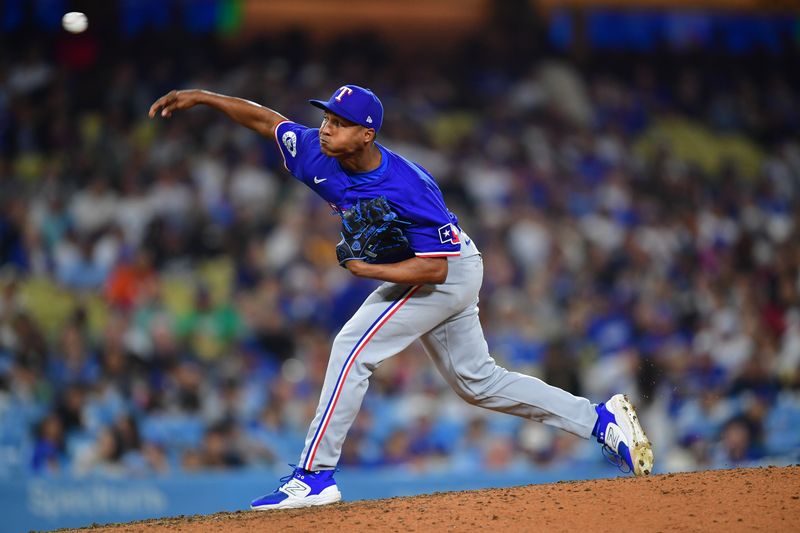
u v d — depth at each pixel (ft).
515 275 154.61
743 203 193.67
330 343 133.90
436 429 124.36
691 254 170.91
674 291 157.89
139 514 101.71
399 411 124.88
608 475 117.50
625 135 207.00
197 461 114.73
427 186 46.78
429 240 46.62
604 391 136.56
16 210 147.64
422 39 210.38
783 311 165.17
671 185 191.42
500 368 51.75
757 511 44.04
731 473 50.88
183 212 153.17
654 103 219.20
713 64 226.79
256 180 163.53
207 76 188.44
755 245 180.34
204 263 148.87
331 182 47.32
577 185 184.34
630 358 139.64
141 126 174.09
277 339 134.72
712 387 139.54
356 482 107.96
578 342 145.18
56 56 183.83
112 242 145.59
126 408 117.19
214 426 118.42
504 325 143.64
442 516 45.78
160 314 133.59
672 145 209.97
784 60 231.71
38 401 116.98
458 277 48.70
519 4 215.72
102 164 162.09
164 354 126.62
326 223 155.22
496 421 126.00
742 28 230.07
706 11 226.38
